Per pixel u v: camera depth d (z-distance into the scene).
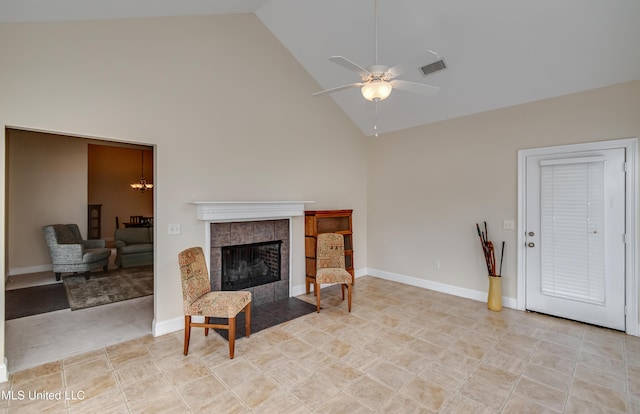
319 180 4.77
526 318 3.52
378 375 2.38
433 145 4.62
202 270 3.02
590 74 3.11
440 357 2.66
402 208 5.05
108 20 2.76
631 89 3.03
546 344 2.88
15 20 2.29
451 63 3.55
